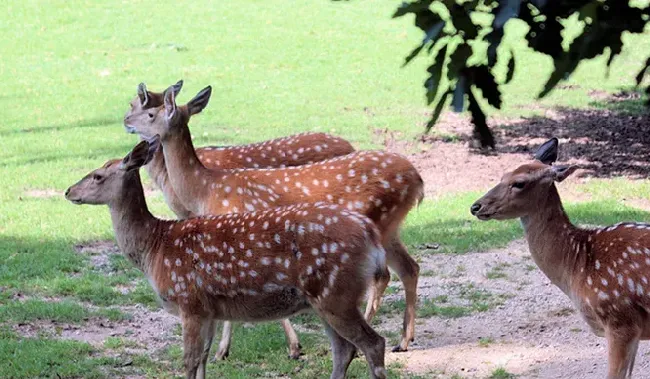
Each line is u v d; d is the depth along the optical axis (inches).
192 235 378.6
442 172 813.9
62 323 483.8
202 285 375.6
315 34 1441.9
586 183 762.8
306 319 498.0
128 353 446.3
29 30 1450.5
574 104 1083.3
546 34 149.5
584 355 432.5
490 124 995.9
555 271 369.7
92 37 1417.3
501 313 497.0
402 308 510.3
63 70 1250.6
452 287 540.4
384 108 1070.4
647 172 795.4
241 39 1409.9
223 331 445.4
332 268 356.5
